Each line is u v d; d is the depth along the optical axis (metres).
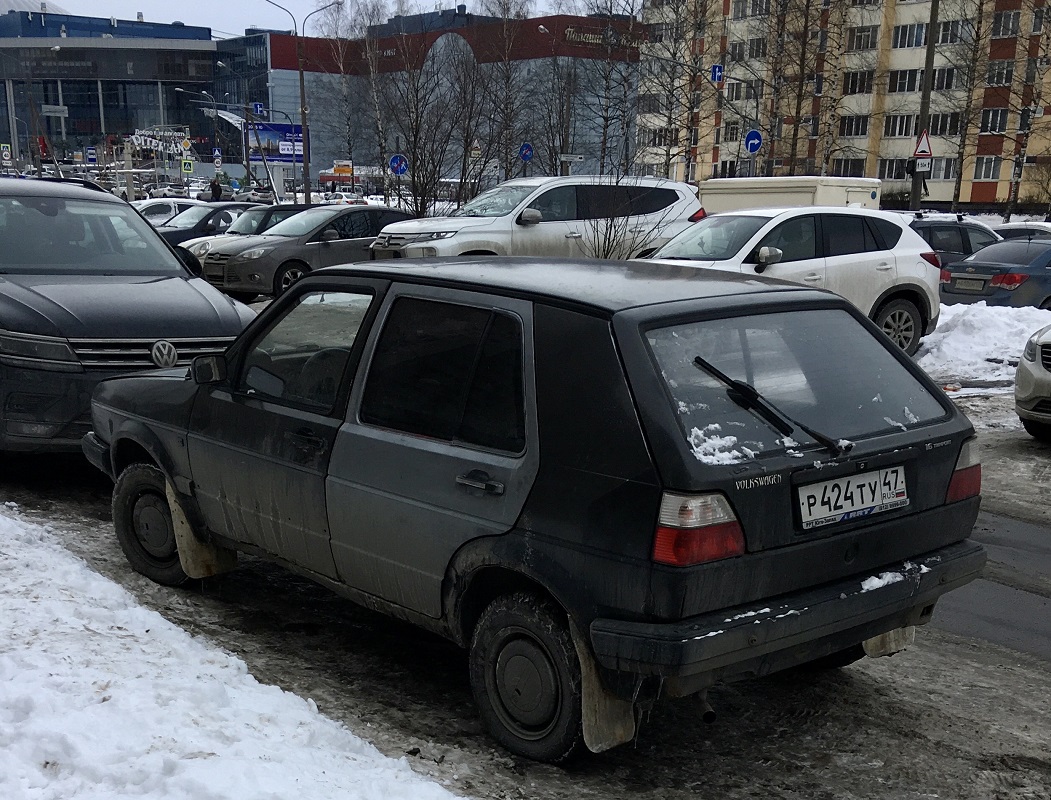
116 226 8.09
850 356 3.77
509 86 45.47
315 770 2.98
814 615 3.22
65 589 4.38
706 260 11.71
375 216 18.91
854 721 3.95
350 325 4.12
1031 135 61.06
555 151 38.72
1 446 6.33
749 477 3.11
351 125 62.66
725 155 67.06
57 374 6.29
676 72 50.25
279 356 4.40
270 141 57.47
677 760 3.59
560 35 54.47
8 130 137.88
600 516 3.14
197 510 4.82
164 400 4.92
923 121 26.48
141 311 6.70
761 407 3.32
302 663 4.33
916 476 3.57
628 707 3.33
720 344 3.46
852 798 3.37
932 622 5.11
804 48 49.88
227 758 2.90
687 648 2.97
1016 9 60.44
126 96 135.88
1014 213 55.94
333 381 4.11
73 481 7.04
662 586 3.00
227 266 17.78
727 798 3.33
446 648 4.58
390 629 4.78
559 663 3.29
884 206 66.69
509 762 3.48
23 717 3.08
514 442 3.42
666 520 3.01
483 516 3.45
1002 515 6.94
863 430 3.50
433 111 23.00
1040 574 5.82
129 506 5.20
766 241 11.84
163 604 4.88
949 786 3.46
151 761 2.83
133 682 3.40
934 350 13.30
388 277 4.05
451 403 3.65
